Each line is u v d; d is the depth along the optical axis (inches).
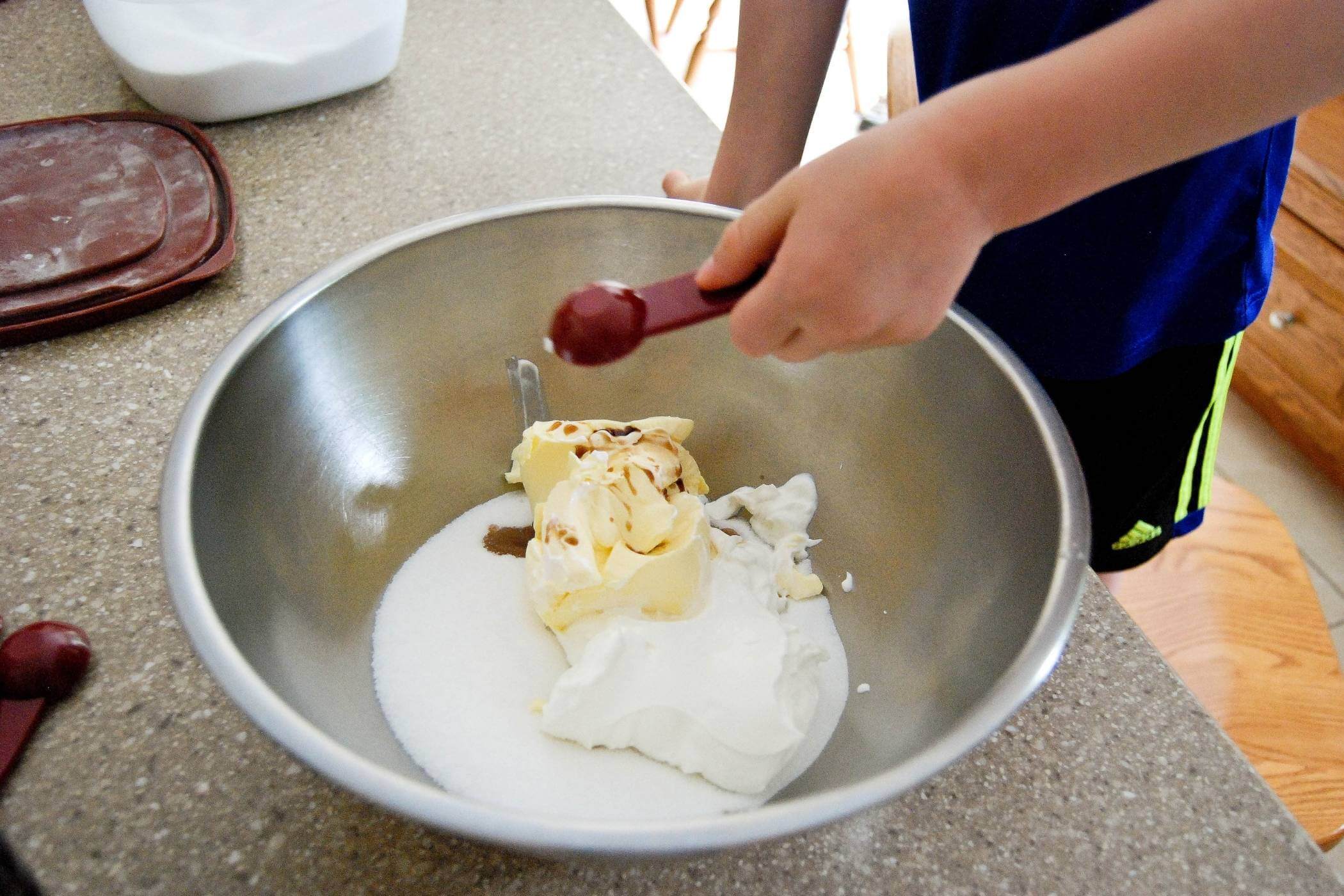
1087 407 32.0
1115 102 14.4
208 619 14.7
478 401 25.5
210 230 29.2
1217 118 14.9
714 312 16.5
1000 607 18.4
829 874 17.5
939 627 20.3
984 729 13.9
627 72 38.7
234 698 13.8
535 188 32.5
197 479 17.3
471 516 25.5
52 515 22.5
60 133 32.0
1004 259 29.4
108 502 22.9
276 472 20.7
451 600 23.0
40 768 18.1
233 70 32.7
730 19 87.9
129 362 26.4
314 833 17.5
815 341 16.2
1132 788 18.7
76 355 26.5
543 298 24.9
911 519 22.6
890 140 14.7
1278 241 57.9
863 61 85.3
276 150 33.7
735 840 12.5
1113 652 21.0
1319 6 14.0
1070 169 14.9
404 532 24.5
